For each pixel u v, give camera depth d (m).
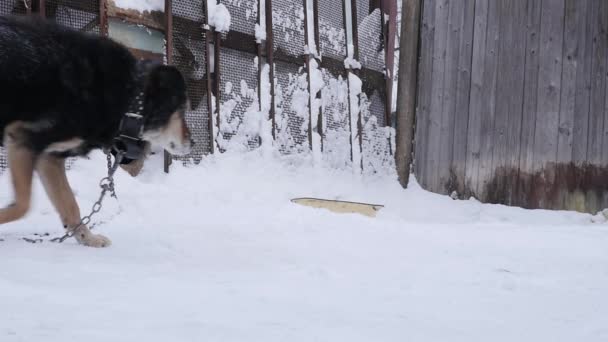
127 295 1.94
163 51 5.84
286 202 5.79
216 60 6.25
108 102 2.89
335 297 2.12
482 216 6.80
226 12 6.27
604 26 6.48
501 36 7.36
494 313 2.02
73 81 2.78
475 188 7.60
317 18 7.55
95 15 5.14
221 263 2.78
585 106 6.63
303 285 2.31
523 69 7.16
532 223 6.37
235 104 6.50
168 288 2.09
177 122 3.24
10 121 2.74
